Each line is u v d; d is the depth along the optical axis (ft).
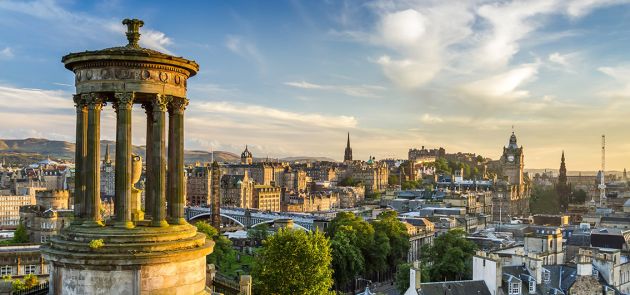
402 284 434.30
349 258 507.30
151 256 123.95
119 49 130.93
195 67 140.46
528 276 354.74
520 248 484.33
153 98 132.05
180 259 129.29
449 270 467.52
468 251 506.07
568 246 533.14
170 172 138.82
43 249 130.93
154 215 132.46
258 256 353.92
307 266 287.28
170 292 128.77
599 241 525.34
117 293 124.06
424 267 478.18
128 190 130.00
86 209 131.85
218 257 532.32
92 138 130.93
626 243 513.04
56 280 129.70
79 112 133.90
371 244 570.46
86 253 123.34
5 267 364.38
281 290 284.20
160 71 131.95
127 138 129.18
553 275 374.22
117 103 134.72
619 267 398.01
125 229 128.36
